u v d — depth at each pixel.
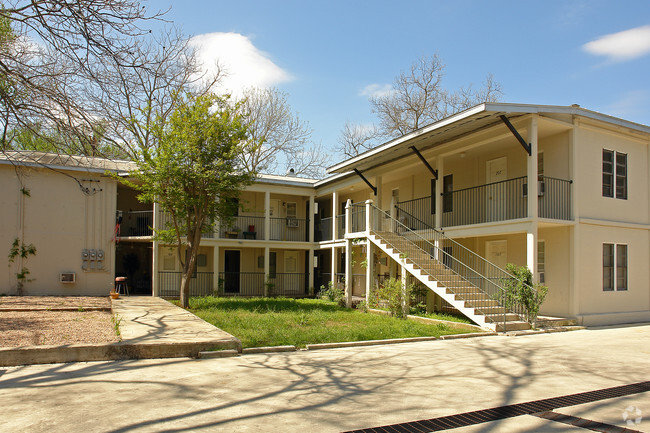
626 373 7.82
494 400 6.17
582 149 14.95
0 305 14.61
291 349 9.97
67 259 19.48
